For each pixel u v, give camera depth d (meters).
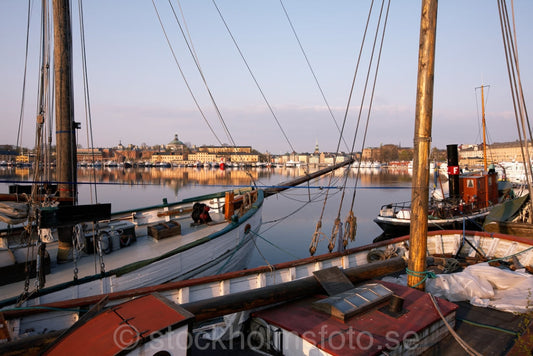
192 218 11.40
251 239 11.10
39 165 6.92
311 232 20.45
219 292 6.23
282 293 5.46
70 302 4.91
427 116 6.07
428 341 4.89
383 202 35.97
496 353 4.87
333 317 4.93
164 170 127.62
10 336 4.23
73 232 7.72
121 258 7.83
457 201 19.02
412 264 6.48
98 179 65.94
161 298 4.14
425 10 5.85
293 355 4.61
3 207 5.77
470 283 6.58
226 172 108.25
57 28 8.31
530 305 5.92
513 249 9.01
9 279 6.29
